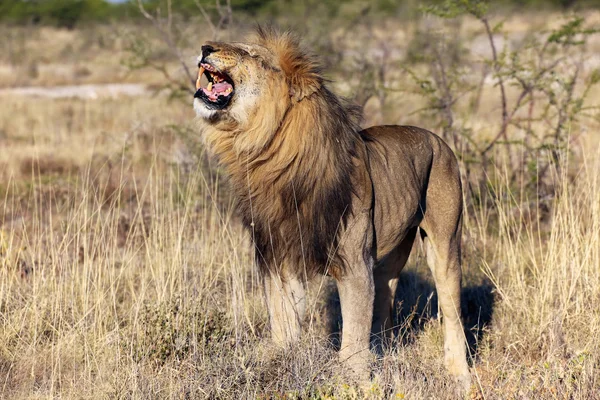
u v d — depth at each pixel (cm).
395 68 3369
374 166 1120
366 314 1064
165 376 1087
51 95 5559
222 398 1012
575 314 1288
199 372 1064
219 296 1387
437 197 1238
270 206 1046
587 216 1545
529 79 2014
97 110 4194
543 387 1052
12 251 1538
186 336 1183
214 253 1524
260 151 1027
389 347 1186
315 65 1032
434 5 2175
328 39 3334
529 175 1981
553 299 1359
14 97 5166
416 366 1148
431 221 1234
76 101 4812
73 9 11538
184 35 2595
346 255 1048
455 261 1241
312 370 1025
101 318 1233
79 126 3641
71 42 9488
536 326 1291
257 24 1078
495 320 1401
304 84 1011
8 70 7025
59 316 1266
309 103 1020
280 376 1036
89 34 9075
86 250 1362
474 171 1983
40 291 1314
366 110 2788
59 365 1116
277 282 1088
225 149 1061
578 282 1377
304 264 1058
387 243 1158
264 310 1341
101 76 6638
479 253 1636
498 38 5231
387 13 4869
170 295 1263
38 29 10638
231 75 1013
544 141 2061
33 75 6825
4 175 2486
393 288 1270
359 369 1039
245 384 1027
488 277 1458
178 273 1359
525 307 1345
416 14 4719
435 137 1274
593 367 1110
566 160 1778
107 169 2419
